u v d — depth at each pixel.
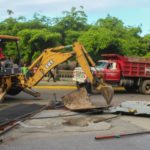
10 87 9.73
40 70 9.88
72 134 5.14
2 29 22.73
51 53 9.66
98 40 18.48
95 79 8.34
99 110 7.50
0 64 9.45
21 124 5.84
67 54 9.27
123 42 20.20
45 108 7.89
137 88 14.33
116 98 11.43
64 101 8.21
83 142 4.64
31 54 19.62
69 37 23.14
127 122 6.39
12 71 9.98
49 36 18.86
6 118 6.24
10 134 5.05
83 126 5.81
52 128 5.57
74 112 7.51
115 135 5.00
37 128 5.54
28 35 18.80
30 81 10.07
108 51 20.00
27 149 4.23
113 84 13.27
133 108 7.32
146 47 24.06
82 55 8.73
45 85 16.17
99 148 4.34
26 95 11.77
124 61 13.16
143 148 4.39
